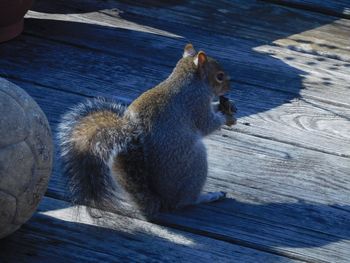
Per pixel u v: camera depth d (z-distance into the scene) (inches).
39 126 228.4
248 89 372.5
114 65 386.0
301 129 339.9
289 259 250.5
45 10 439.5
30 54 390.0
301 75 390.3
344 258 252.4
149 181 268.2
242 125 339.0
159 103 270.5
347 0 478.6
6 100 221.5
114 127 263.1
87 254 244.1
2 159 217.2
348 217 276.1
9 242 245.9
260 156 313.9
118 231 257.1
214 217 270.7
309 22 452.4
